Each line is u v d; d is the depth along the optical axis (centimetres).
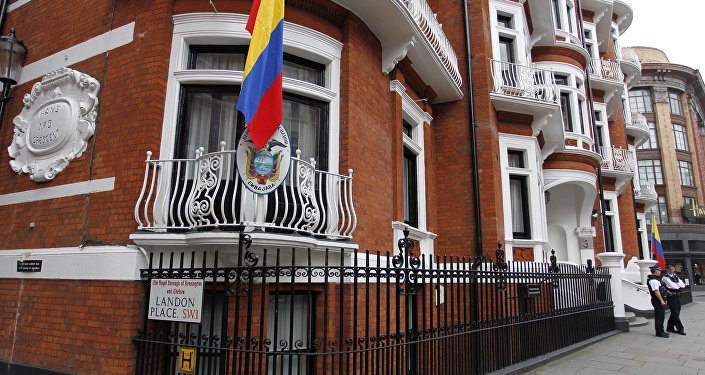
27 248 591
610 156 1845
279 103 478
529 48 1355
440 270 583
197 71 560
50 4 697
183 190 500
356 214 601
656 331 1084
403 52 719
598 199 1745
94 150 564
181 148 558
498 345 665
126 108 554
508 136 1077
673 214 3747
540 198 1196
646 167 3888
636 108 3997
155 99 541
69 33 653
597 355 841
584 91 1577
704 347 938
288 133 605
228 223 519
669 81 3950
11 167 645
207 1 578
